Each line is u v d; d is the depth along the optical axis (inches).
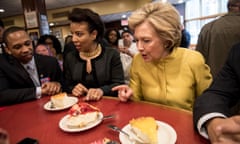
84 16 51.8
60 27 372.2
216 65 74.0
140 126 24.5
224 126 20.6
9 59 58.1
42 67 63.5
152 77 42.5
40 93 50.3
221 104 26.9
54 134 29.5
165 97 40.6
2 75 55.6
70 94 52.1
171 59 39.9
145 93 44.1
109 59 58.5
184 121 29.5
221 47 72.9
